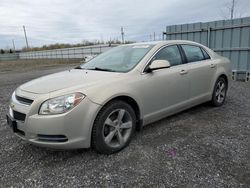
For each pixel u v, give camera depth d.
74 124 2.69
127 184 2.44
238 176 2.53
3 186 2.45
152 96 3.52
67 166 2.80
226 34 8.78
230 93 6.45
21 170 2.74
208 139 3.46
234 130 3.79
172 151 3.10
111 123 3.03
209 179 2.48
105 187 2.40
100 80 3.05
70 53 41.62
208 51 4.93
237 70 8.67
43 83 3.10
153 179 2.51
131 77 3.28
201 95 4.54
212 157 2.93
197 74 4.32
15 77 12.99
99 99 2.84
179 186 2.38
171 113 3.97
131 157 2.98
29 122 2.67
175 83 3.86
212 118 4.38
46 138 2.66
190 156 2.96
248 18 8.08
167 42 4.05
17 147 3.34
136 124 3.45
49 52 48.62
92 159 2.95
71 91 2.75
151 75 3.50
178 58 4.11
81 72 3.60
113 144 3.10
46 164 2.86
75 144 2.73
